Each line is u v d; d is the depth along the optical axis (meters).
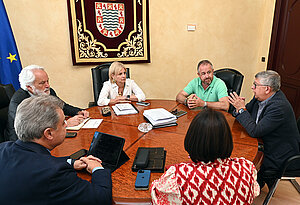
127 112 2.00
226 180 0.74
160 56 3.63
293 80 3.26
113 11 3.17
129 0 3.21
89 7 3.05
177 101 2.43
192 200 0.74
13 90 2.02
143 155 1.19
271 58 3.67
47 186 0.77
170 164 1.17
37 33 2.95
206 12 3.60
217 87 2.34
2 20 2.53
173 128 1.67
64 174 0.82
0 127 1.70
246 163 0.80
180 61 3.74
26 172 0.78
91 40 3.18
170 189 0.76
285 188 2.04
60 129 0.94
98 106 2.28
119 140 1.23
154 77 3.70
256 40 3.92
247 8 3.72
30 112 0.87
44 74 1.82
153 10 3.39
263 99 1.64
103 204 0.88
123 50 3.38
